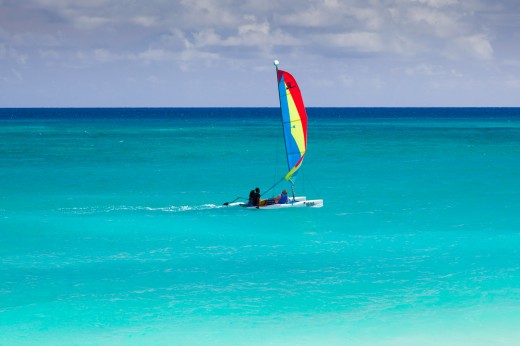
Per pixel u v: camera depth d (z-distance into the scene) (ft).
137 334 98.37
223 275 129.08
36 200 222.48
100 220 185.57
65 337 96.99
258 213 197.26
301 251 149.28
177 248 152.15
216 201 222.07
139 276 128.26
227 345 94.43
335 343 95.09
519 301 113.09
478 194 235.61
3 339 95.96
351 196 231.71
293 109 204.13
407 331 99.50
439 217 189.16
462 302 112.57
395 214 194.18
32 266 135.23
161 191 246.68
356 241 159.33
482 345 94.17
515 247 152.25
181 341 95.81
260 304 111.75
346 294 116.98
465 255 144.77
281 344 94.84
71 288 120.16
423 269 133.39
